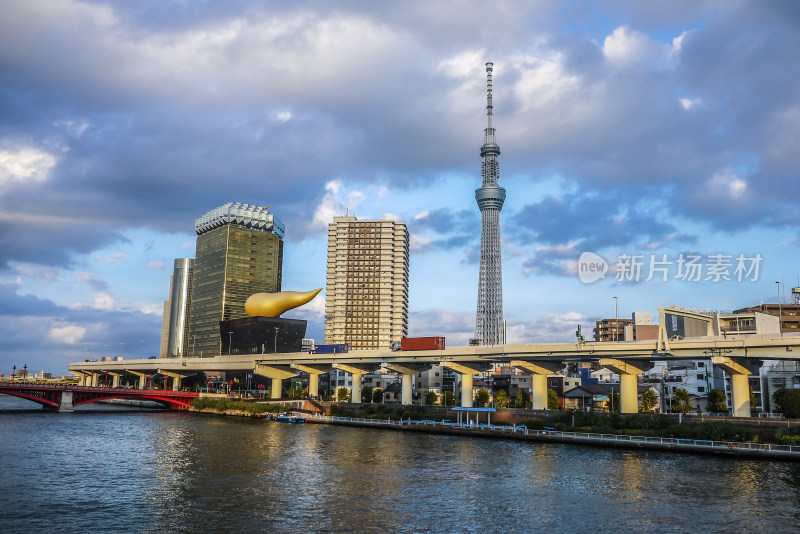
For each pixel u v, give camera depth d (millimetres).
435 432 128125
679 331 152875
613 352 114312
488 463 84625
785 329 172250
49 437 111812
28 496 63469
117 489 67062
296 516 56500
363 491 66562
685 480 72000
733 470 78125
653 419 106000
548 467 81188
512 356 132125
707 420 99625
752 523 54406
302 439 113375
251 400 184000
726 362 101688
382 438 116250
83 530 52062
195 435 118875
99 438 111562
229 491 66312
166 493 65250
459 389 194875
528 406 155500
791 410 103312
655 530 52625
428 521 55125
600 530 52656
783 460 84438
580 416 117375
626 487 68500
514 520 55562
